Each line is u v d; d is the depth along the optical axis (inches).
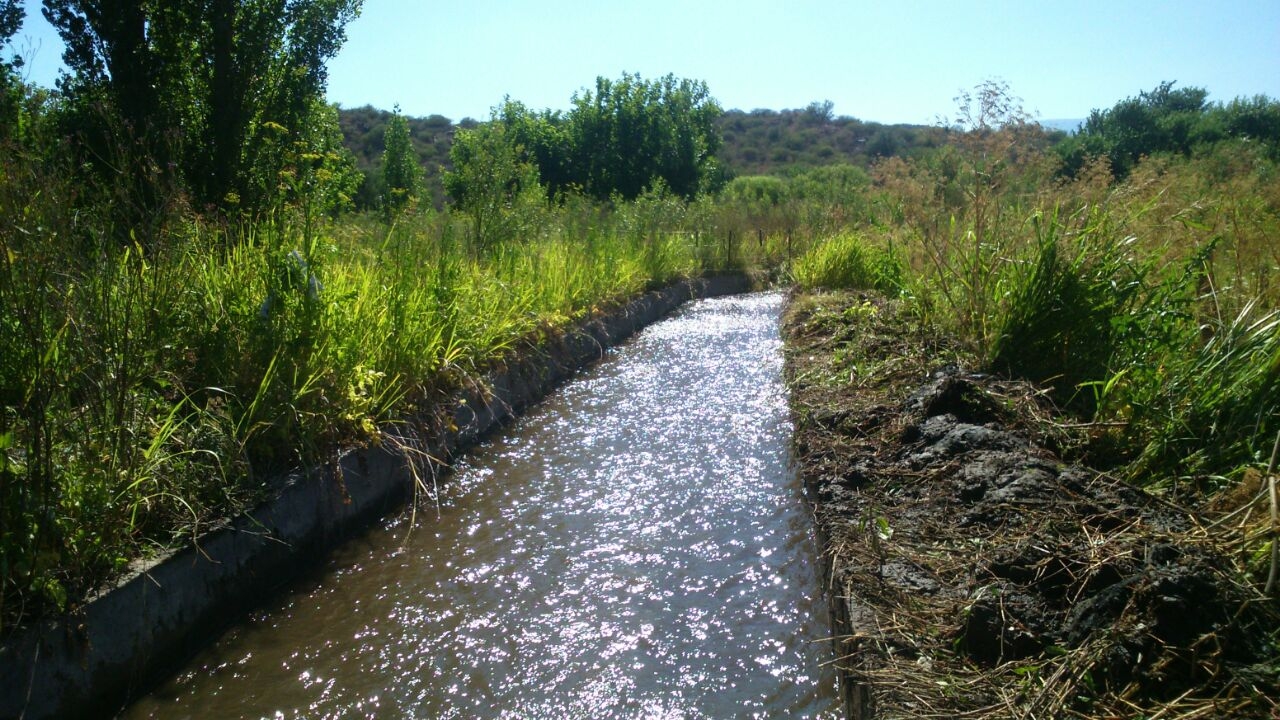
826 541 136.7
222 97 265.4
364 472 175.5
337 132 360.2
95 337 124.5
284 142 289.0
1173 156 358.6
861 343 257.6
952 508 132.6
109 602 111.7
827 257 485.1
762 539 161.6
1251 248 196.7
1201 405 144.2
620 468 205.5
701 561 153.8
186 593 125.4
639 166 925.2
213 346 158.6
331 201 336.2
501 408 247.8
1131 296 185.0
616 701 113.1
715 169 1052.5
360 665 123.0
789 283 589.6
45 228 118.0
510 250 348.8
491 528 171.5
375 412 187.6
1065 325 185.6
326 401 169.8
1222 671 86.4
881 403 200.2
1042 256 190.1
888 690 93.1
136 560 120.8
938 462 151.5
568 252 393.4
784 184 1304.1
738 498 183.2
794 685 115.1
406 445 190.2
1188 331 172.9
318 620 135.8
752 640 126.6
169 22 262.1
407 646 128.0
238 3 268.1
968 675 94.4
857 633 104.7
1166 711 82.5
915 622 105.1
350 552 160.9
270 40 277.3
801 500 180.1
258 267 174.6
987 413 168.1
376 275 231.6
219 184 265.4
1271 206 243.6
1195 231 207.8
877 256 445.1
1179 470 138.7
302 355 169.8
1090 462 148.1
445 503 185.3
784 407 255.6
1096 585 100.2
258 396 151.9
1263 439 136.2
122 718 110.9
